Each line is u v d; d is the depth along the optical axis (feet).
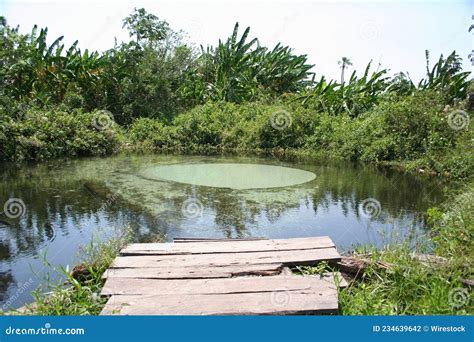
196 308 7.89
